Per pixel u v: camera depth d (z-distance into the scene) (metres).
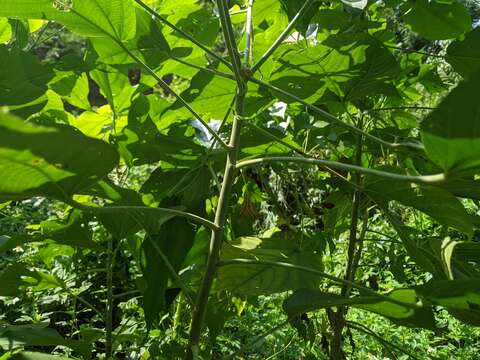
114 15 1.27
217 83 1.50
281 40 1.21
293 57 1.38
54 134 0.60
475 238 2.87
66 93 1.56
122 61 1.43
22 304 2.48
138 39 1.38
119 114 1.65
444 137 0.70
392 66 1.39
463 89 0.67
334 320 1.60
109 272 1.43
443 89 1.86
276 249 1.38
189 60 1.67
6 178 0.73
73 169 0.74
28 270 1.32
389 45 1.58
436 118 0.70
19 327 1.23
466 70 1.46
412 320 1.03
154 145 1.46
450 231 2.91
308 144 1.84
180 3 1.69
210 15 1.68
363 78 1.42
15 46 1.31
